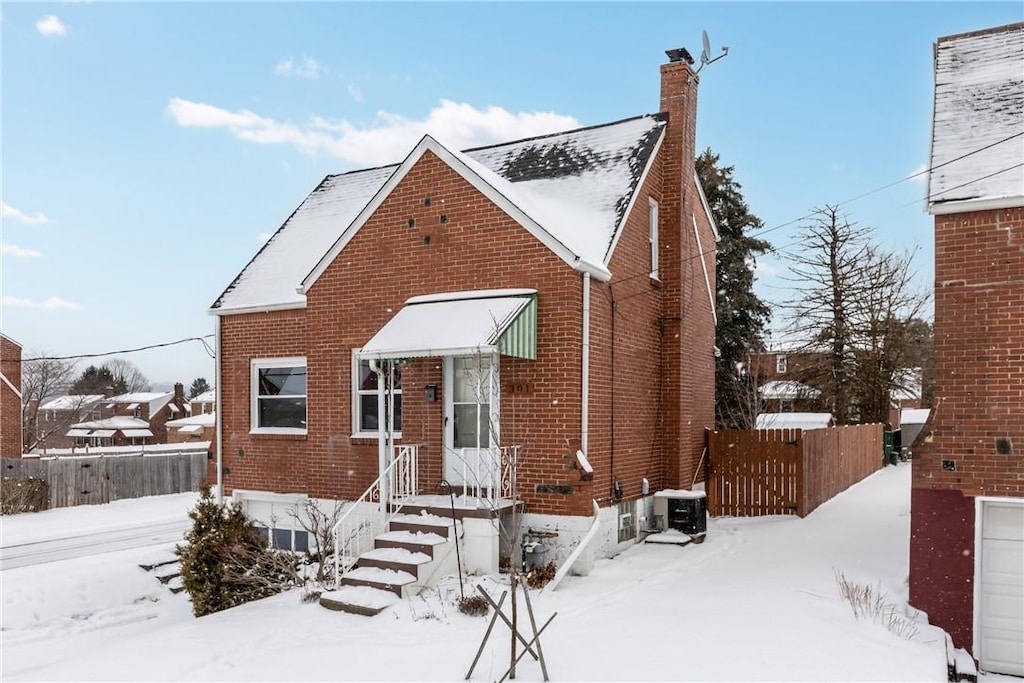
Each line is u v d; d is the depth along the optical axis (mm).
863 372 33812
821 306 34906
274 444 15383
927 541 9945
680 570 11578
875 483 22188
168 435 62375
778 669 7117
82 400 66438
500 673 7145
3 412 30469
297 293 15242
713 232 18406
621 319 13070
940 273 10000
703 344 16938
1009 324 9586
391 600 9633
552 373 11609
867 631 8461
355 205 17938
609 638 8094
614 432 12648
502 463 11625
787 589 10195
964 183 9922
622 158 14500
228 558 11797
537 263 11797
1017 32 12336
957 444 9844
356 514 13312
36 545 18562
